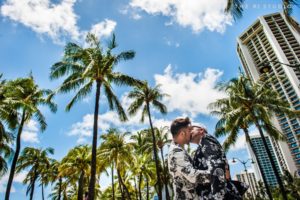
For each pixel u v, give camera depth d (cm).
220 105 2573
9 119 1853
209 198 155
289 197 5422
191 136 183
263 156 12512
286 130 10919
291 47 10550
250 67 11262
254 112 2375
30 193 3788
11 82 2175
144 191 4969
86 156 3238
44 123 2398
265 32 11250
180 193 168
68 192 5269
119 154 3052
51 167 4409
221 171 157
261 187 6125
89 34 1908
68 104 1792
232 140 2477
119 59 1870
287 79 9888
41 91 2392
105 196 5412
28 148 4038
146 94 2750
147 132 3653
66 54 1841
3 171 2050
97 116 1703
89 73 1759
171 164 175
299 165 10419
